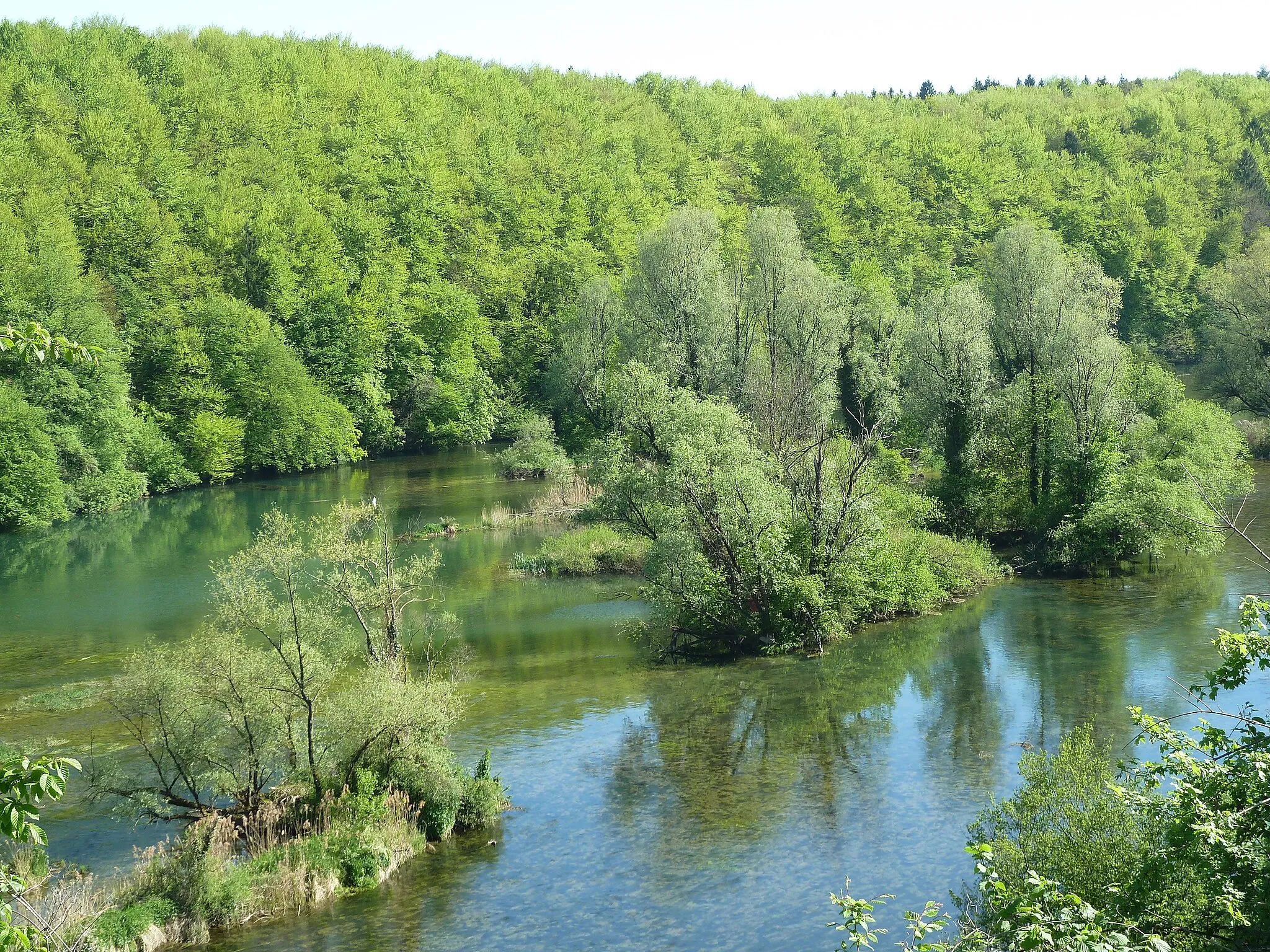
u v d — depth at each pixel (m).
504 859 23.62
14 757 8.62
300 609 25.11
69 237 92.12
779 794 26.66
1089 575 49.41
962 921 19.03
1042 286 59.06
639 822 25.33
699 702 34.25
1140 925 12.73
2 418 71.81
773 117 194.38
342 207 120.69
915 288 136.62
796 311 71.00
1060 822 18.55
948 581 47.22
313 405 96.44
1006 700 32.81
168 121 127.88
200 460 89.56
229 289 104.69
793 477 43.81
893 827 24.39
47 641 43.06
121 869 22.78
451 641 41.84
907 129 195.88
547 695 35.34
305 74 152.75
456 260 128.88
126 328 91.12
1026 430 56.06
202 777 24.52
